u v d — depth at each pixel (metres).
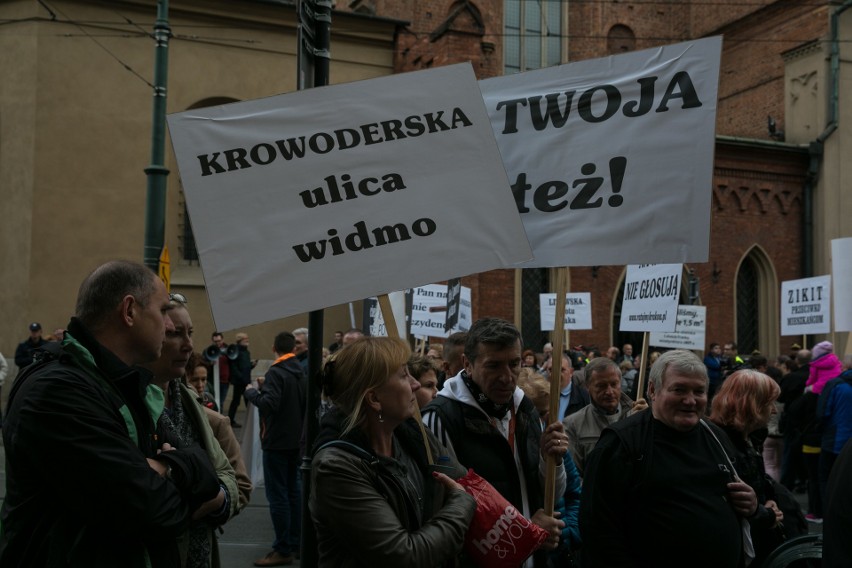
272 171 3.46
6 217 17.84
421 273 3.42
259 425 9.16
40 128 17.84
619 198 3.80
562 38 26.91
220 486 3.14
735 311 22.81
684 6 28.78
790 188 23.50
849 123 23.81
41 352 2.70
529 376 5.39
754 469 4.29
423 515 3.06
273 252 3.42
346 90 3.49
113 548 2.50
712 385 17.28
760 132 26.52
